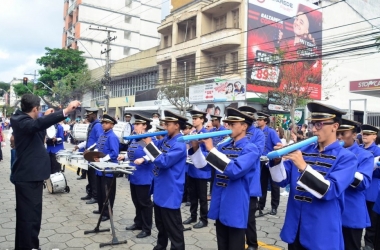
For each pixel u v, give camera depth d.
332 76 24.95
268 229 5.77
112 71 34.88
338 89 24.62
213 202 3.73
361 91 14.57
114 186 5.82
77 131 10.94
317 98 22.28
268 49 22.14
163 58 27.23
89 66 43.84
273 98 17.83
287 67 18.30
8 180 9.03
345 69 25.69
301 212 2.97
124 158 6.17
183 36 26.48
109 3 45.84
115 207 6.79
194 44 24.12
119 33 46.50
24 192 3.97
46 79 37.72
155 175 4.42
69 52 39.19
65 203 7.00
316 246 2.83
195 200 5.96
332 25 26.16
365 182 3.76
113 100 34.00
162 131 4.48
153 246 4.77
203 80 22.30
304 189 2.94
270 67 18.91
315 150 3.05
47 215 6.08
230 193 3.57
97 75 37.06
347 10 26.88
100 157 5.21
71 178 9.90
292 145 2.79
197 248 4.76
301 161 2.78
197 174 5.77
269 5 22.39
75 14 45.59
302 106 18.69
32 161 4.00
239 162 3.38
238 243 3.54
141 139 4.64
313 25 24.97
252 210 4.66
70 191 8.17
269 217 6.51
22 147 3.99
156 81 26.09
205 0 24.22
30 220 3.98
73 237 5.02
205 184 5.83
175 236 4.19
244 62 21.08
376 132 5.00
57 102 37.66
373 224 4.94
